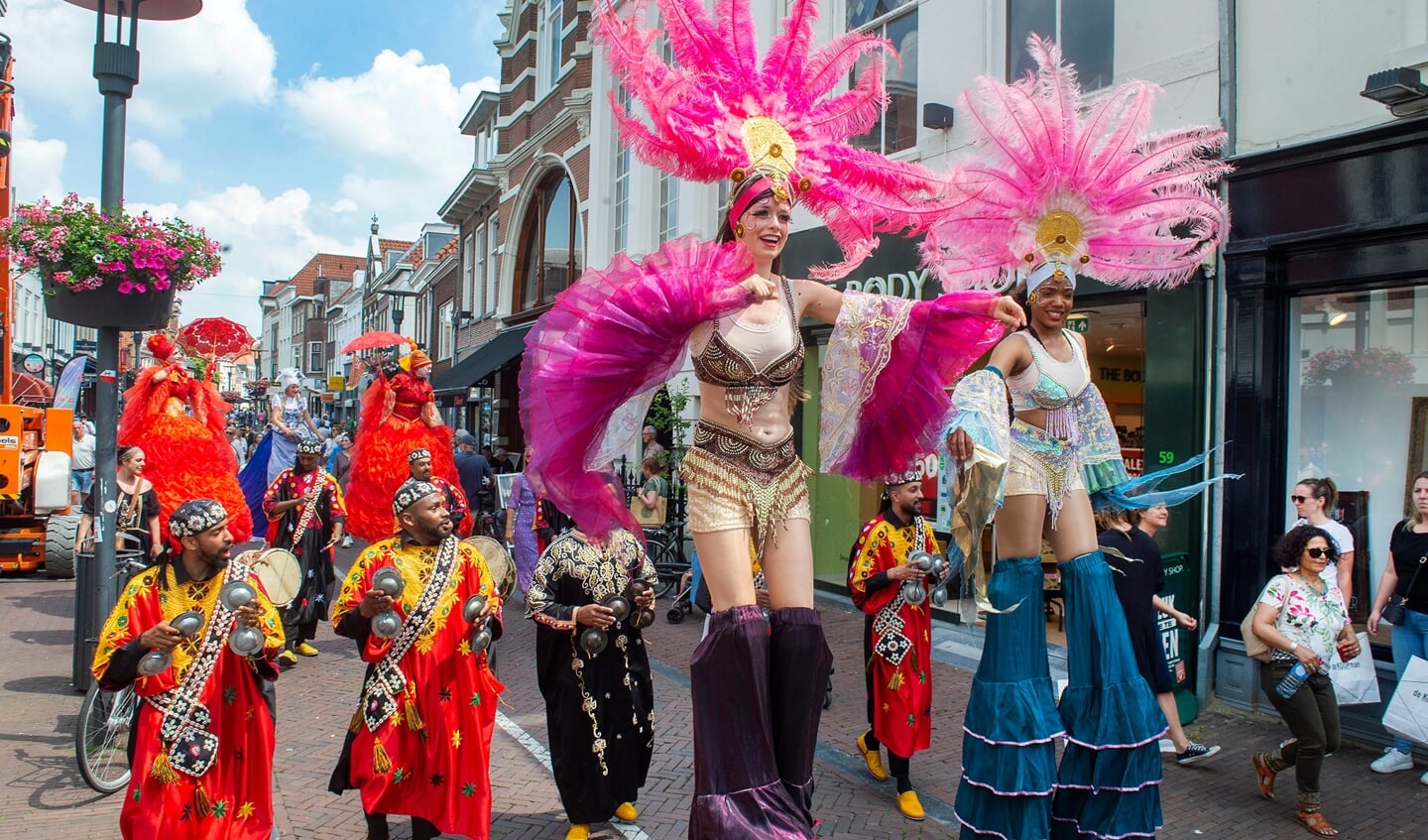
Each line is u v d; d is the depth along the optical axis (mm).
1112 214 3150
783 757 2338
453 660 3797
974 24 8492
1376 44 5770
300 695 6777
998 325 2621
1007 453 2809
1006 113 3109
